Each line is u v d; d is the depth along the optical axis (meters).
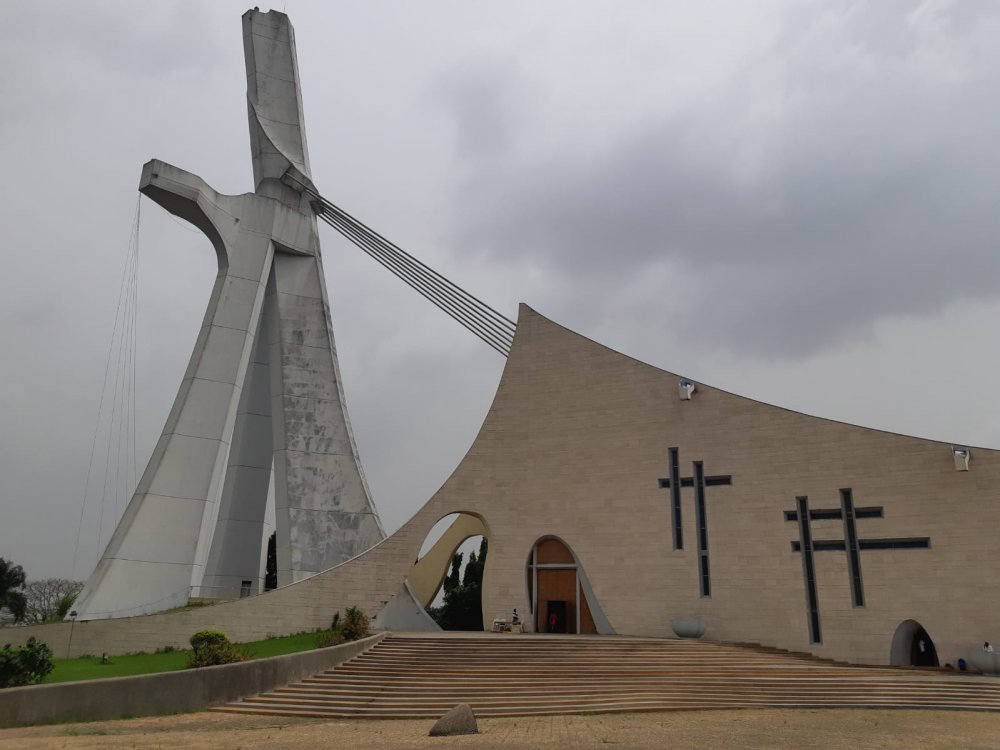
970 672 22.23
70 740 12.13
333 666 20.00
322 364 37.12
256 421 37.91
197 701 16.17
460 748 11.45
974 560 24.16
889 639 24.66
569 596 29.72
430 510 30.61
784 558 26.80
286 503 34.44
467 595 45.50
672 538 28.58
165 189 32.78
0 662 15.85
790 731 13.56
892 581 25.06
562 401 31.70
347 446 36.06
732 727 13.95
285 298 37.47
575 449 30.86
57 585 62.38
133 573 29.33
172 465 31.55
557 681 18.47
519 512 30.66
